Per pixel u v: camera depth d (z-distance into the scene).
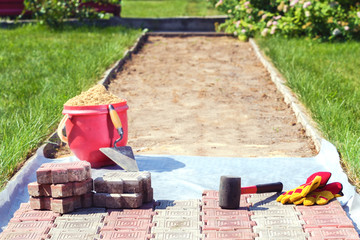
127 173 4.20
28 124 5.86
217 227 3.56
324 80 8.44
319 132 6.05
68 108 5.13
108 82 9.76
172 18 18.52
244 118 7.35
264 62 11.64
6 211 4.05
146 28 18.31
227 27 17.39
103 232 3.55
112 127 5.13
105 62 10.71
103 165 5.30
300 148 5.89
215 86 9.63
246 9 16.19
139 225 3.65
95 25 17.69
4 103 7.20
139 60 12.57
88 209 4.00
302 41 13.88
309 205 3.97
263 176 4.81
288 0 15.40
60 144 6.08
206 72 11.07
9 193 4.25
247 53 13.68
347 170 4.82
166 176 4.81
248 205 4.02
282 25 14.86
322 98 6.97
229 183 3.87
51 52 12.05
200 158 5.38
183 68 11.55
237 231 3.52
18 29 16.50
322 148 5.43
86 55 11.18
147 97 8.73
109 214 3.89
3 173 4.62
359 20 13.77
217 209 3.92
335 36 14.52
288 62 10.22
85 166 4.04
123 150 5.03
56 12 16.72
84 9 17.09
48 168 3.98
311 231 3.48
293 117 7.33
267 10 16.33
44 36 15.21
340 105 6.46
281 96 8.73
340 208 3.89
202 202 4.08
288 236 3.43
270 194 4.29
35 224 3.71
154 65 11.92
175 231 3.54
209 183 4.62
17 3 18.22
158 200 4.17
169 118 7.35
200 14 23.95
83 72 9.23
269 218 3.72
